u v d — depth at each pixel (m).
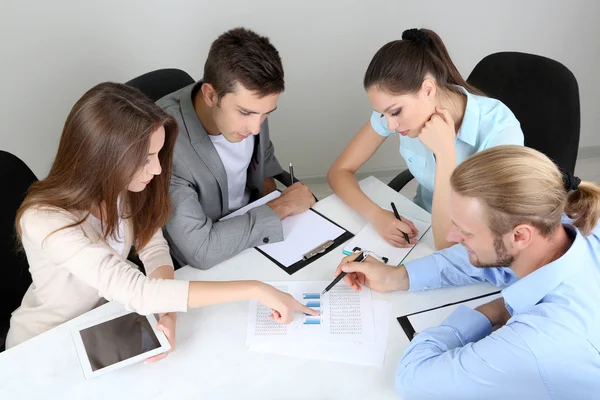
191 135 1.52
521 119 1.78
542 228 0.94
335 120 2.71
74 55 2.17
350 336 1.21
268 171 1.97
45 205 1.18
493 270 1.30
